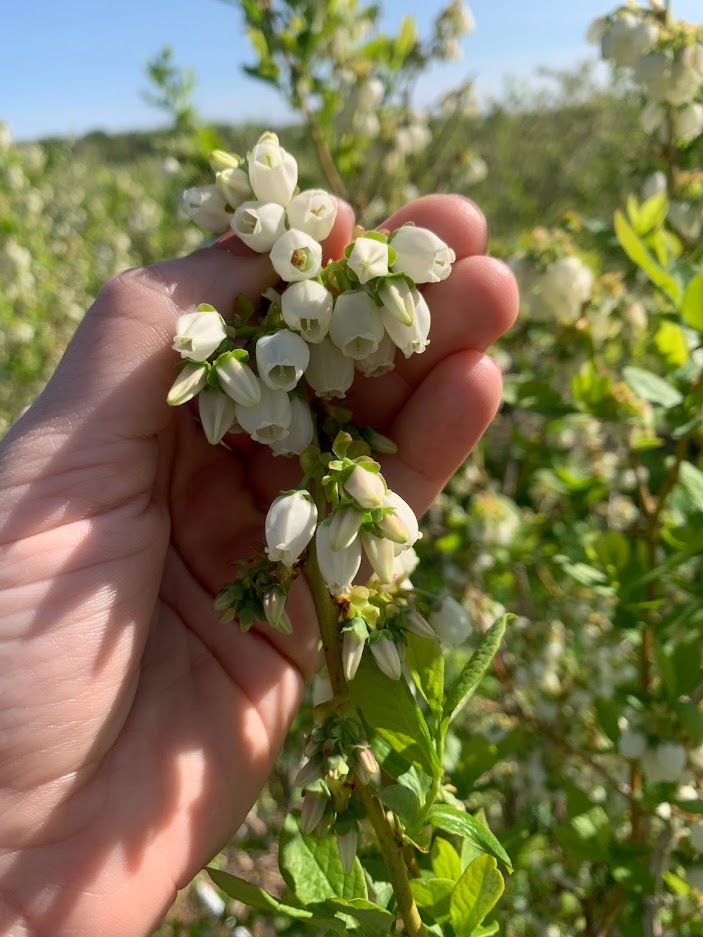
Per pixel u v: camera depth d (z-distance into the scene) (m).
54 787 0.10
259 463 0.14
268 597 0.10
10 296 0.46
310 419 0.10
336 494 0.09
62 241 0.66
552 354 0.22
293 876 0.10
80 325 0.10
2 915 0.10
